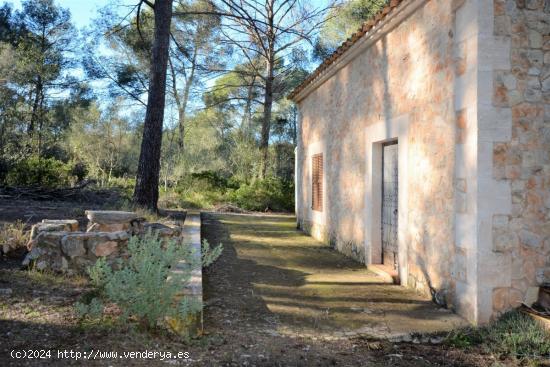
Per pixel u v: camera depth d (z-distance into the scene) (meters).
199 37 23.05
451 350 4.09
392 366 3.67
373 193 7.64
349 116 8.80
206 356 3.59
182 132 26.80
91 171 24.14
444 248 5.39
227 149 30.38
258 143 24.45
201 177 21.70
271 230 12.52
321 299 5.60
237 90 29.97
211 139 29.67
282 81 24.89
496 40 4.81
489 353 4.02
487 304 4.71
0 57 23.36
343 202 9.07
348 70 8.90
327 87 10.30
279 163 26.91
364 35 7.43
